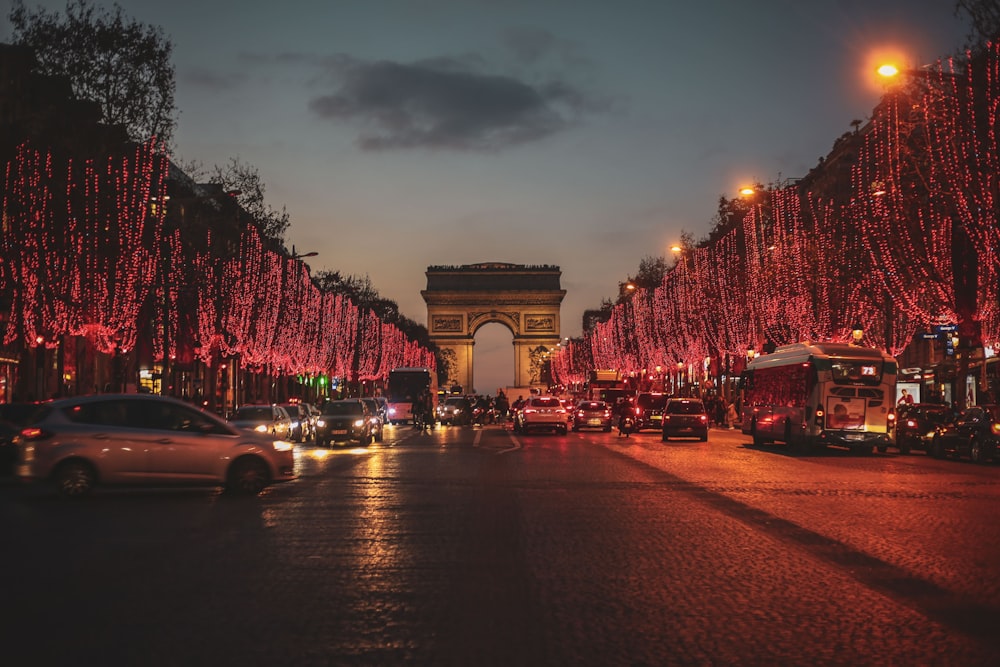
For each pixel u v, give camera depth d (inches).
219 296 2664.9
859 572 528.4
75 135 1908.2
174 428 941.2
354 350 5059.1
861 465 1368.1
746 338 3208.7
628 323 4945.9
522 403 2792.8
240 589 482.6
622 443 2010.3
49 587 486.9
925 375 2837.1
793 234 2679.6
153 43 1947.6
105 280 2027.6
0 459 1167.6
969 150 1504.7
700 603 450.9
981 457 1457.9
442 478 1121.4
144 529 700.0
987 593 474.6
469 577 514.0
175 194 2426.2
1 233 1883.6
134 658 358.0
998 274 1583.4
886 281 2171.5
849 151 3152.1
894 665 350.0
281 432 1781.5
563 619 419.2
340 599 459.5
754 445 1955.0
